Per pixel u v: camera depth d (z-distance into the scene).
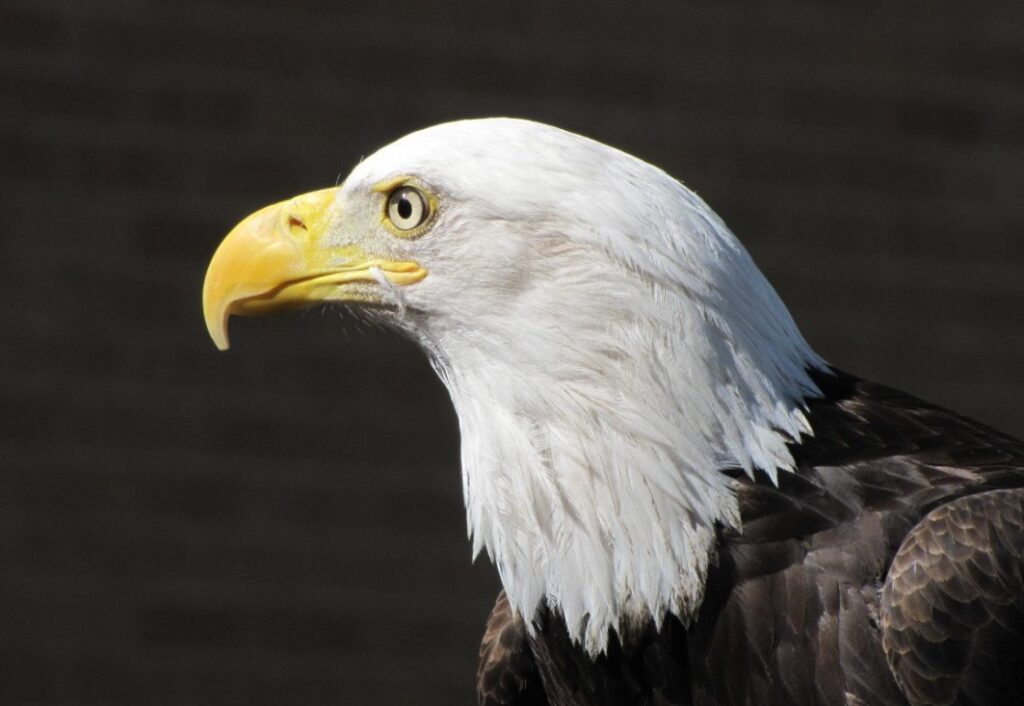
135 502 14.34
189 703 14.26
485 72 14.93
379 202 6.90
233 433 14.48
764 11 15.48
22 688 14.05
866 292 15.52
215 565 14.40
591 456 6.41
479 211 6.56
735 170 15.33
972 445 6.70
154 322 14.44
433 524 14.69
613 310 6.36
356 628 14.50
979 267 15.72
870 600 6.26
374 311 6.94
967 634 6.12
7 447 14.20
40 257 14.31
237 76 14.62
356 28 14.79
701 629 6.36
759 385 6.44
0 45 14.34
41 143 14.36
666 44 15.25
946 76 15.78
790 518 6.34
